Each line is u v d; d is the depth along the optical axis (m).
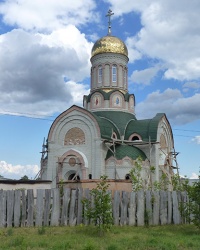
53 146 44.16
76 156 41.94
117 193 20.31
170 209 21.41
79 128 43.44
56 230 17.56
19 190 19.33
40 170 45.06
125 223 20.16
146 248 13.01
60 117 44.62
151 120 46.66
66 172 42.34
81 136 43.12
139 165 33.94
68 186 25.19
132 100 50.72
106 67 50.41
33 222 19.16
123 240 14.56
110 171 40.97
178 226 20.19
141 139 44.97
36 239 14.59
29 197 19.36
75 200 19.80
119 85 50.16
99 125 42.38
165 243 13.70
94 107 48.94
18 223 18.92
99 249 12.65
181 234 16.89
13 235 15.96
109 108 48.06
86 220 19.42
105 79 50.06
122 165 40.53
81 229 17.72
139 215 20.50
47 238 14.92
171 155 48.38
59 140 44.19
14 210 19.03
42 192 19.55
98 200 17.09
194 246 13.64
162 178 35.72
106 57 50.56
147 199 20.89
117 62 50.66
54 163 43.59
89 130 42.78
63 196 19.70
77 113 43.78
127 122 47.47
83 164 41.22
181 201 21.61
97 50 51.09
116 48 50.69
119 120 47.12
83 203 18.33
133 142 44.41
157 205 21.09
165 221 21.11
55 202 19.55
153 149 44.00
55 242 13.67
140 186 28.28
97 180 24.42
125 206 20.39
